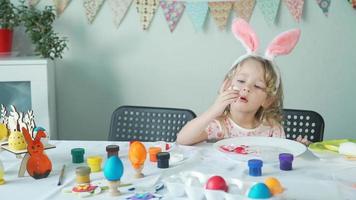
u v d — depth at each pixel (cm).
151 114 146
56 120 210
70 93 214
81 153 104
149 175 93
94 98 215
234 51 207
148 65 212
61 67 211
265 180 82
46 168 92
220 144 114
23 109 181
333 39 207
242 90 126
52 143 121
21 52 206
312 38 207
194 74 212
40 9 205
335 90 212
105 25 208
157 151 104
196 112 215
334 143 112
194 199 77
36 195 82
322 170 96
